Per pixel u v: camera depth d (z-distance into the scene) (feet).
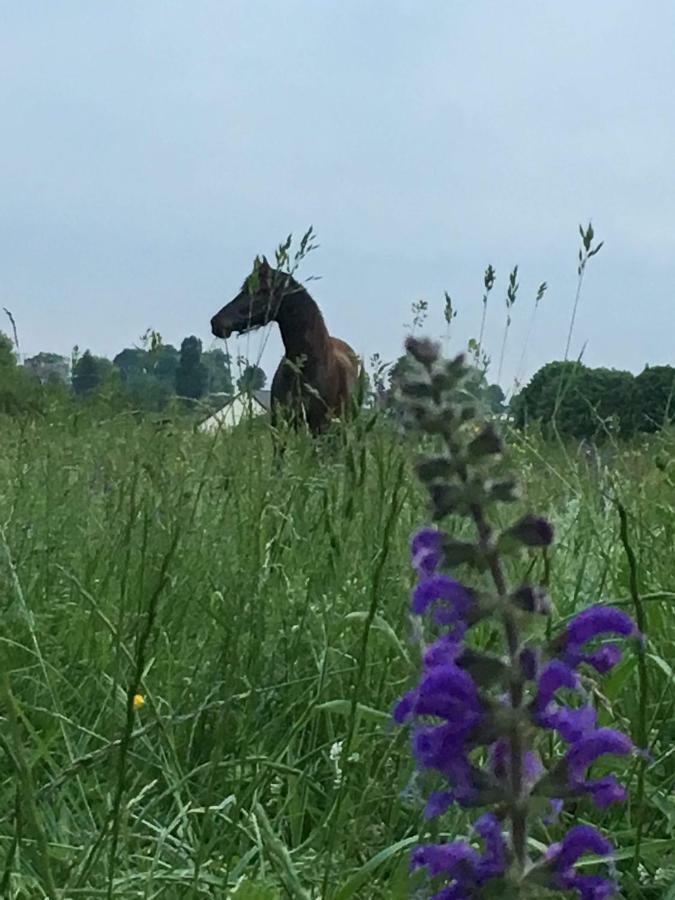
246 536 14.42
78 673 12.11
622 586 12.63
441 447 5.37
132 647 11.79
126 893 7.66
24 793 6.86
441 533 4.76
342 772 8.11
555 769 4.83
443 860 4.91
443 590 4.73
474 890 4.83
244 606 12.09
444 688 4.64
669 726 10.33
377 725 10.43
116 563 14.07
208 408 20.29
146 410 22.59
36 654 10.64
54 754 10.66
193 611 13.23
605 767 9.33
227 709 8.79
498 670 4.68
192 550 14.11
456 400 4.67
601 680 10.27
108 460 18.92
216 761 8.48
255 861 8.85
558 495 16.81
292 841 9.22
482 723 4.66
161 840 8.27
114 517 15.29
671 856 8.32
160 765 9.71
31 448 21.22
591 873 8.18
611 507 15.48
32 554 14.48
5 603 13.08
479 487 4.64
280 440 18.37
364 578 12.87
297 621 12.63
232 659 10.16
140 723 10.37
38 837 6.84
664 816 9.18
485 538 4.71
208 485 16.40
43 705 11.47
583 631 4.98
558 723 4.69
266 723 11.15
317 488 15.80
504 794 4.78
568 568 13.61
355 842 8.22
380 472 13.21
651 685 10.98
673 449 18.30
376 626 10.14
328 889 7.86
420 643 6.34
